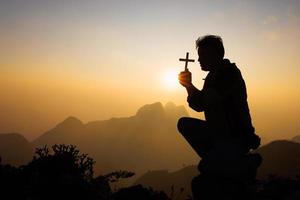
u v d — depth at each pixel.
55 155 5.52
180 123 3.69
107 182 5.29
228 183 3.16
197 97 3.46
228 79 3.39
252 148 3.46
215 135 3.39
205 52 3.57
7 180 4.84
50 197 4.79
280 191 5.02
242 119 3.36
